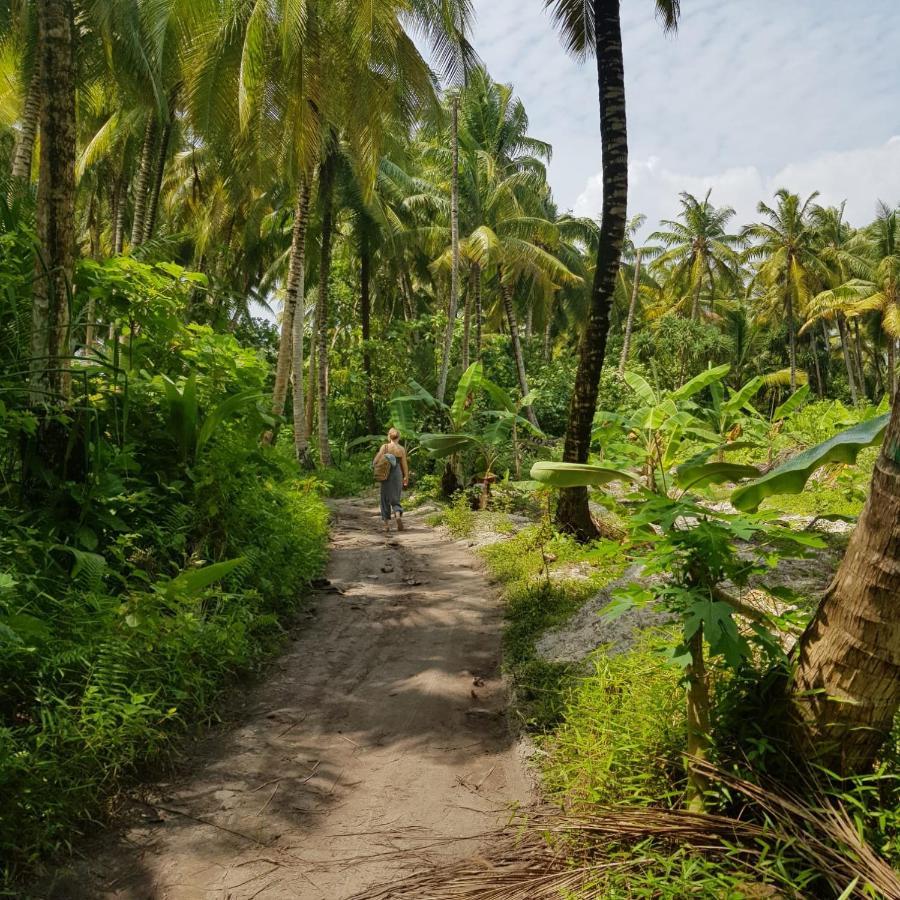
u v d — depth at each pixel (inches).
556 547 315.0
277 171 553.6
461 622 252.4
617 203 339.9
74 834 122.4
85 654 155.1
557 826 118.0
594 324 346.3
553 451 547.8
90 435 220.1
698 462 159.5
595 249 1285.7
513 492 509.0
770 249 1523.1
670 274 1813.5
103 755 137.4
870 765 107.8
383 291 1249.4
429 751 159.3
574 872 106.2
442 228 936.3
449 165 896.9
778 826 103.1
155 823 129.0
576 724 150.3
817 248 1632.6
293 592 270.5
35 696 142.9
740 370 1729.8
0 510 189.0
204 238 864.9
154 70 457.1
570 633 214.4
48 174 199.5
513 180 890.7
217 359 279.3
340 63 461.4
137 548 212.1
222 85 472.4
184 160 840.3
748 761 109.2
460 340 1061.8
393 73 488.7
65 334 204.5
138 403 250.2
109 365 220.7
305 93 460.1
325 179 763.4
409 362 959.0
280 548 283.6
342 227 1063.6
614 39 336.2
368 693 191.6
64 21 199.3
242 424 282.5
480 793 141.8
